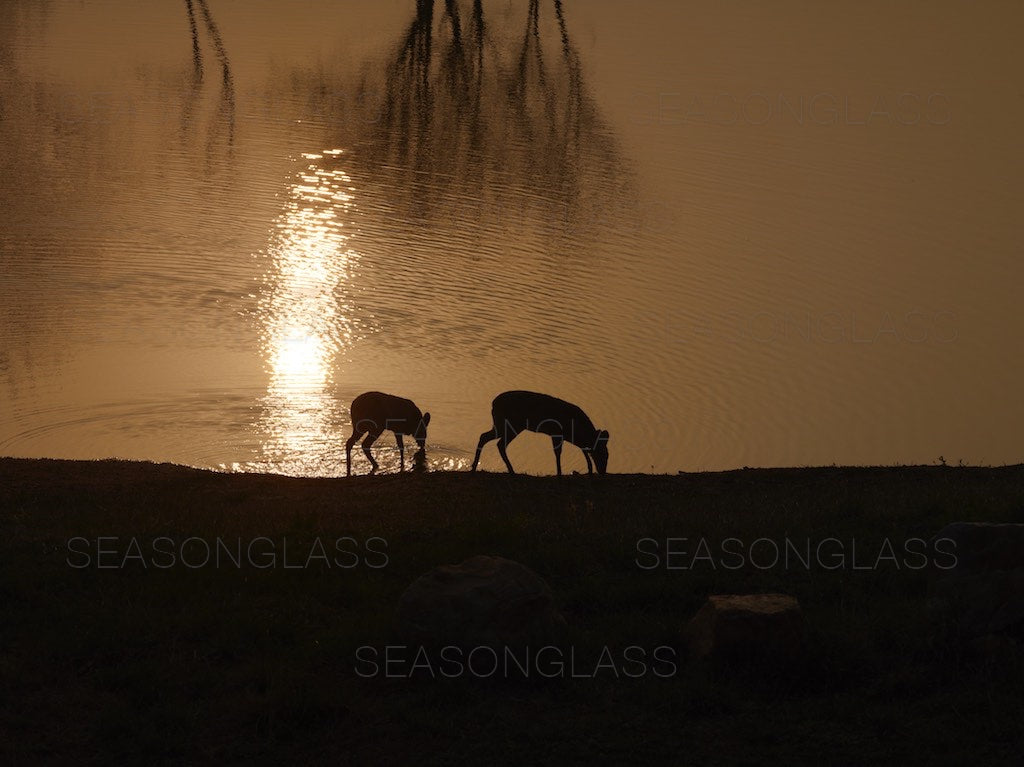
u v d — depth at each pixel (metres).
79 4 111.88
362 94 84.94
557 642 11.45
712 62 92.50
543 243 56.06
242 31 102.56
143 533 16.25
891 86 85.62
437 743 9.87
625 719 10.29
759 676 10.92
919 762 9.60
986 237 58.84
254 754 9.72
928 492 19.80
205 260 52.25
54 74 85.88
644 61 92.88
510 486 21.56
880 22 108.75
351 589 13.38
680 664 11.35
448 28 105.25
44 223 56.12
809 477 23.19
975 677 10.88
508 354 42.50
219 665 11.32
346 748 9.80
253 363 39.69
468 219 60.03
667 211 61.34
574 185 65.94
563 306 47.59
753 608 11.25
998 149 73.44
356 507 19.19
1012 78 88.19
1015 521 15.91
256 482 22.28
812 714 10.37
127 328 42.75
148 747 9.66
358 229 57.88
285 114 79.38
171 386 36.62
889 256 55.88
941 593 11.97
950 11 114.12
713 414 39.00
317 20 109.12
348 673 11.14
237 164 68.19
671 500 20.50
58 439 32.09
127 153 69.62
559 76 88.88
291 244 55.25
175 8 112.25
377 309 46.69
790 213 61.72
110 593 13.14
